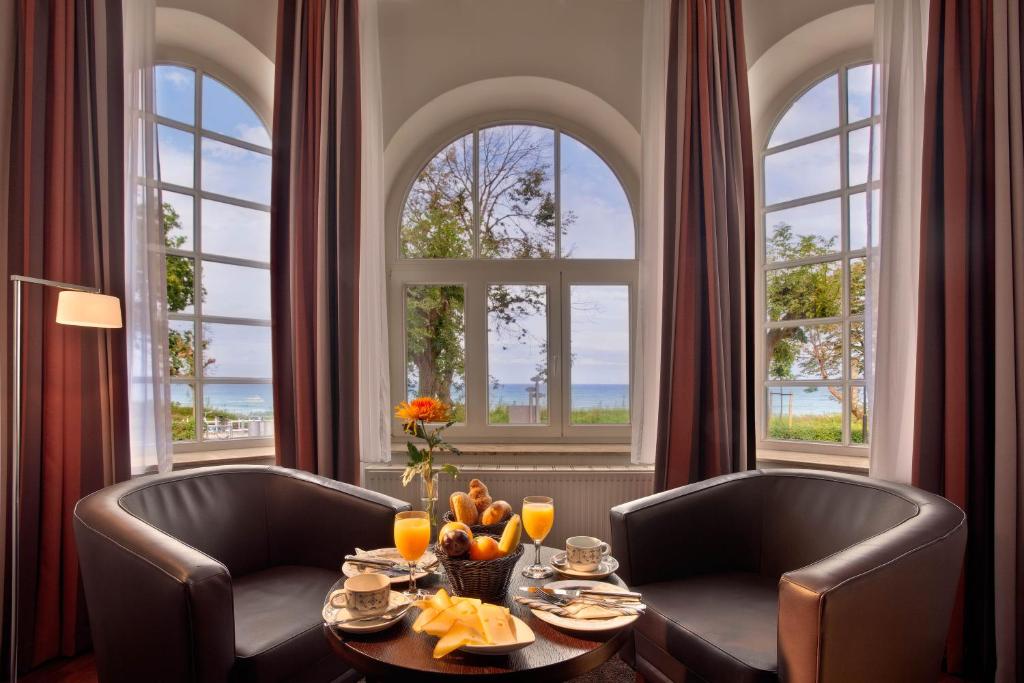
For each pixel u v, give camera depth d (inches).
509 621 45.1
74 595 83.6
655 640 64.7
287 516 81.5
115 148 88.8
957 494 80.4
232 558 76.9
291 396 102.7
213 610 52.2
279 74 102.5
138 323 92.4
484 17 112.2
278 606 65.6
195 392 107.0
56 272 82.2
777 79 112.3
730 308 99.9
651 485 105.1
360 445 105.3
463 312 122.2
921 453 83.1
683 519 76.9
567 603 51.3
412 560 54.1
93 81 86.5
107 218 87.4
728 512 79.4
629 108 112.2
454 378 121.8
